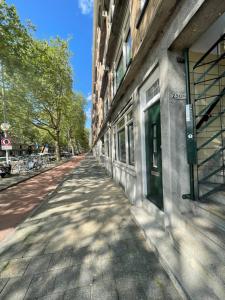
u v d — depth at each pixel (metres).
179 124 2.86
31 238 3.51
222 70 3.35
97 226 3.93
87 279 2.34
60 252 2.99
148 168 4.46
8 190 7.93
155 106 3.92
